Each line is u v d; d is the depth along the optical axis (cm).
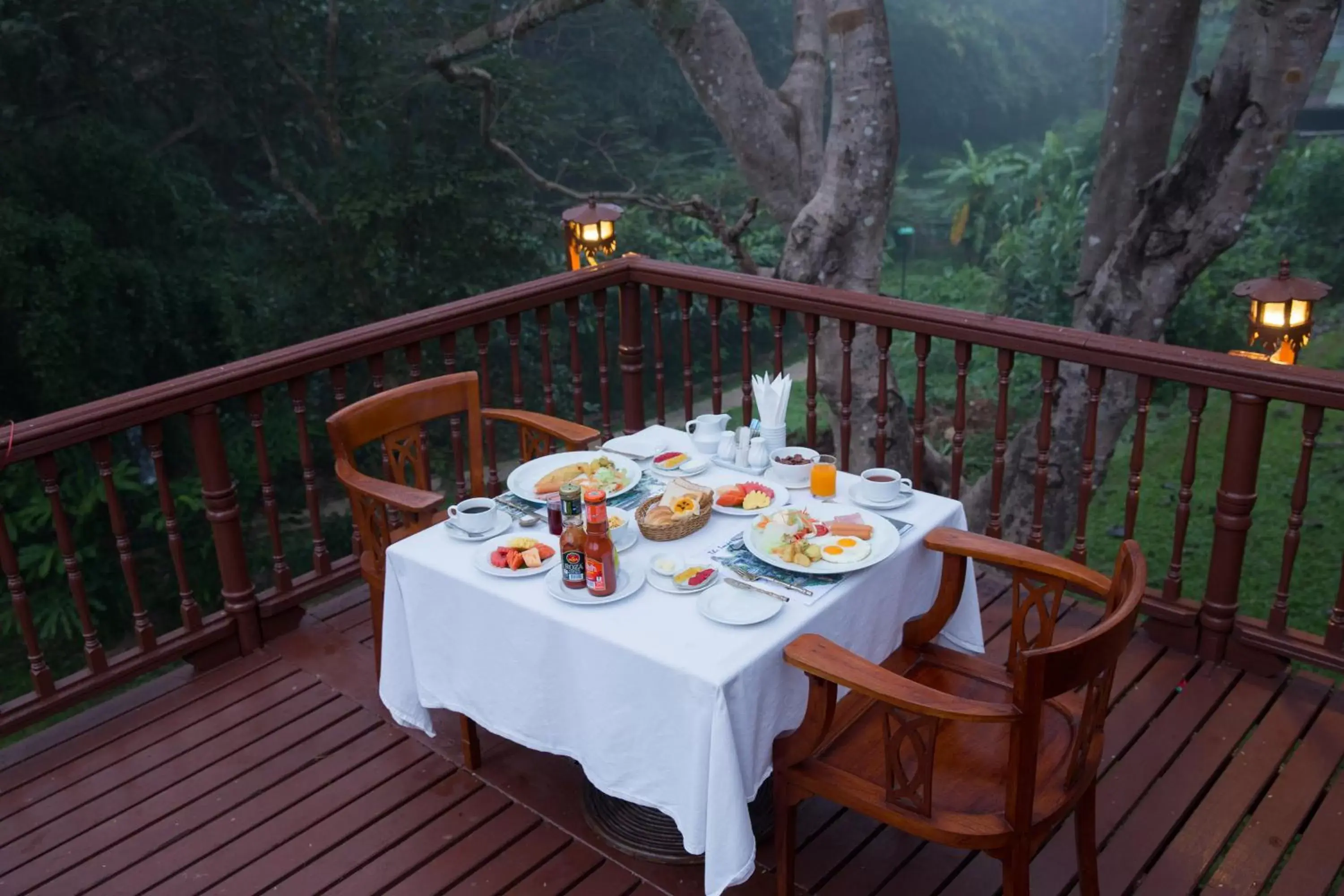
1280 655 309
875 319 353
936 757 221
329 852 262
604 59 1611
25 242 892
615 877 252
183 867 259
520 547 247
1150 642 331
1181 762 282
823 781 214
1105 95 2147
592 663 221
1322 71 1612
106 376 963
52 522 883
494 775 285
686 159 1703
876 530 248
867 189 707
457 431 375
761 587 230
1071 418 701
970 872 250
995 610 352
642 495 272
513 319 387
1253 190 618
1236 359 292
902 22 2048
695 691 202
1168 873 249
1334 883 247
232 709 315
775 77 1844
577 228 625
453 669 256
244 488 1007
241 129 1202
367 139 1167
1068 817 257
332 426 290
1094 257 733
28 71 1009
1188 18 656
